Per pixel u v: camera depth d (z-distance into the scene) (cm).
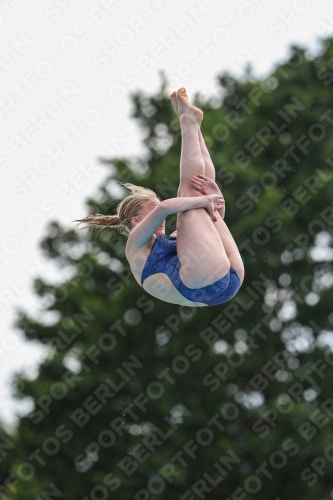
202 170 2573
